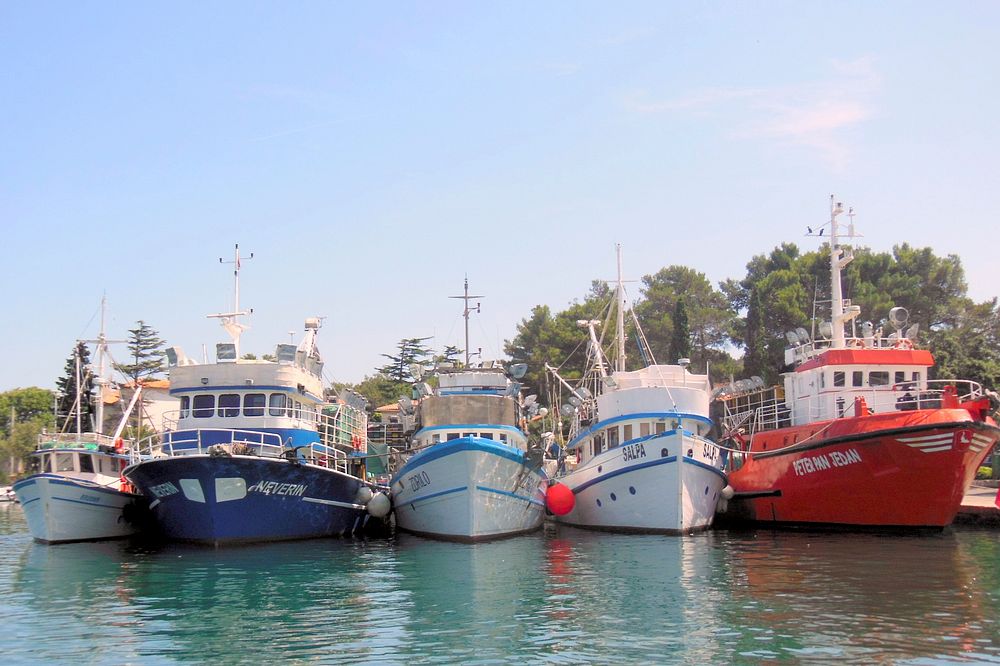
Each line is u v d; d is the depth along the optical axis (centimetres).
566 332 6950
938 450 2931
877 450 3047
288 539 3117
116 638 1772
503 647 1659
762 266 7712
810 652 1577
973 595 2023
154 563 2691
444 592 2177
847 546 2836
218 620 1906
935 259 6762
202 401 3334
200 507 2923
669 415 3406
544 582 2289
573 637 1719
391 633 1777
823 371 3594
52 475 3288
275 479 2956
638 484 3284
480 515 3044
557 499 3447
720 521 3862
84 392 4500
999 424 3372
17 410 9331
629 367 7331
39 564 2747
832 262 3794
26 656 1653
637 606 1975
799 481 3356
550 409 4925
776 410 3878
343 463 3500
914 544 2869
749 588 2147
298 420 3381
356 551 2889
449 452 3030
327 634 1775
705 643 1653
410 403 3831
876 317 6203
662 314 7681
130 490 3709
